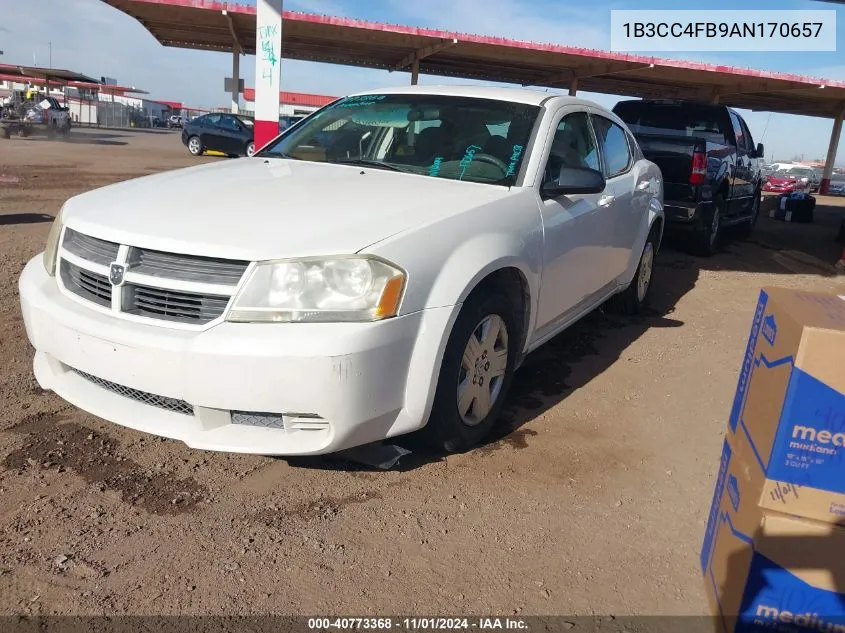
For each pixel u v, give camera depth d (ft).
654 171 18.51
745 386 7.38
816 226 46.55
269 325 8.11
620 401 13.12
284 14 46.52
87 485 9.26
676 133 30.66
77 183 42.19
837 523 6.04
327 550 8.24
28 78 151.02
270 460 10.18
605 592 7.82
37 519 8.47
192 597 7.36
